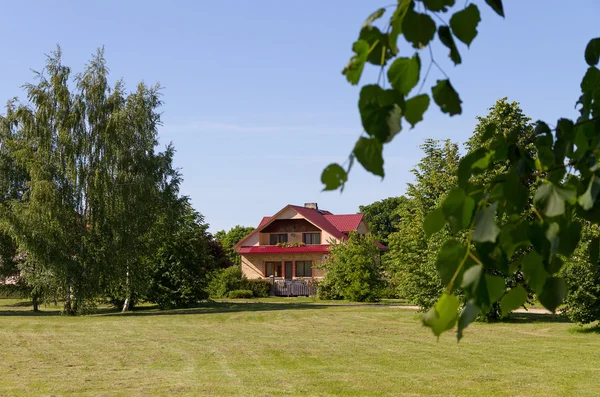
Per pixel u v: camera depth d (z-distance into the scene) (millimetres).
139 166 26094
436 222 1246
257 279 42188
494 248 1248
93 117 25391
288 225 44656
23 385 8703
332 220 48500
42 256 24125
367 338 14586
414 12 1074
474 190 1267
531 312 21844
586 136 1398
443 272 1221
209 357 11508
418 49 1090
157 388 8438
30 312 28906
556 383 8594
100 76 25750
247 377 9281
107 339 14828
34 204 23844
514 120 17219
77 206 25234
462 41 1120
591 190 1202
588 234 9789
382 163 1068
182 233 29500
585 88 1572
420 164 23703
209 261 30609
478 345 12945
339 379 9039
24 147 25203
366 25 1102
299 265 43906
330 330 16812
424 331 16109
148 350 12617
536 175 1392
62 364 10742
